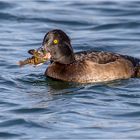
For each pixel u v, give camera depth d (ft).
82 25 77.51
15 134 47.29
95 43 71.10
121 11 82.38
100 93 54.95
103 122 48.96
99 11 82.43
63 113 50.62
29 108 51.65
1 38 72.38
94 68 57.62
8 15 79.97
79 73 57.62
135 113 50.52
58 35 57.98
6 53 67.00
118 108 51.55
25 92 55.57
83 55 58.75
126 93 54.70
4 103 52.85
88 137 46.42
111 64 58.03
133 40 72.28
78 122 49.03
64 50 58.13
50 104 52.44
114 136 46.52
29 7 83.15
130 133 46.98
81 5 84.53
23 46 69.77
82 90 55.72
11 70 61.36
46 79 58.59
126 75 58.23
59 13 81.25
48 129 47.96
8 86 56.95
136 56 66.90
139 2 85.35
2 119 49.65
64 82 57.77
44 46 57.82
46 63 62.95
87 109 51.39
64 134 46.98
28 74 60.03
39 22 78.07
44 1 86.02
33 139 46.29
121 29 76.38
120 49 69.41
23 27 76.59
